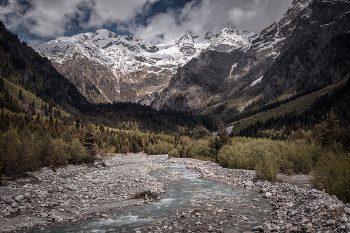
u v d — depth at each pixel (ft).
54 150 182.70
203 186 100.58
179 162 234.17
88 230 47.06
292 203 57.21
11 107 516.32
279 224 43.04
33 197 68.95
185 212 59.00
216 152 231.09
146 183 106.32
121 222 52.42
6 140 142.10
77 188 89.76
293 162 125.90
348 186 55.83
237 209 59.31
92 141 243.19
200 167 171.83
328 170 62.85
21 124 292.81
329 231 32.99
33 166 153.69
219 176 123.54
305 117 632.79
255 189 87.61
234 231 41.91
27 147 147.64
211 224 47.29
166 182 113.60
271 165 100.22
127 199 76.84
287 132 542.16
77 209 63.10
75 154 207.31
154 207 66.23
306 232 35.37
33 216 55.26
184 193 86.02
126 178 118.21
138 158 313.94
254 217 51.08
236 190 88.48
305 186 81.46
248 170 132.05
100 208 65.00
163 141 565.53
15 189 80.23
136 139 470.80
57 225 50.52
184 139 648.38
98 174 138.10
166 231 44.11
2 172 124.57
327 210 41.27
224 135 237.66
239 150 161.07
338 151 127.65
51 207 63.10
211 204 66.59
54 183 99.45
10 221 50.93
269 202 65.67
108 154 330.54
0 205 60.80
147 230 45.96
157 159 300.81
